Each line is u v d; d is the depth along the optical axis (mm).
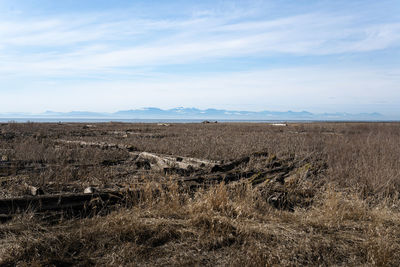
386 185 7926
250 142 16797
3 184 7676
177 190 6660
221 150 13734
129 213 5586
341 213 6133
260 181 8367
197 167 9984
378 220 5918
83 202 5848
